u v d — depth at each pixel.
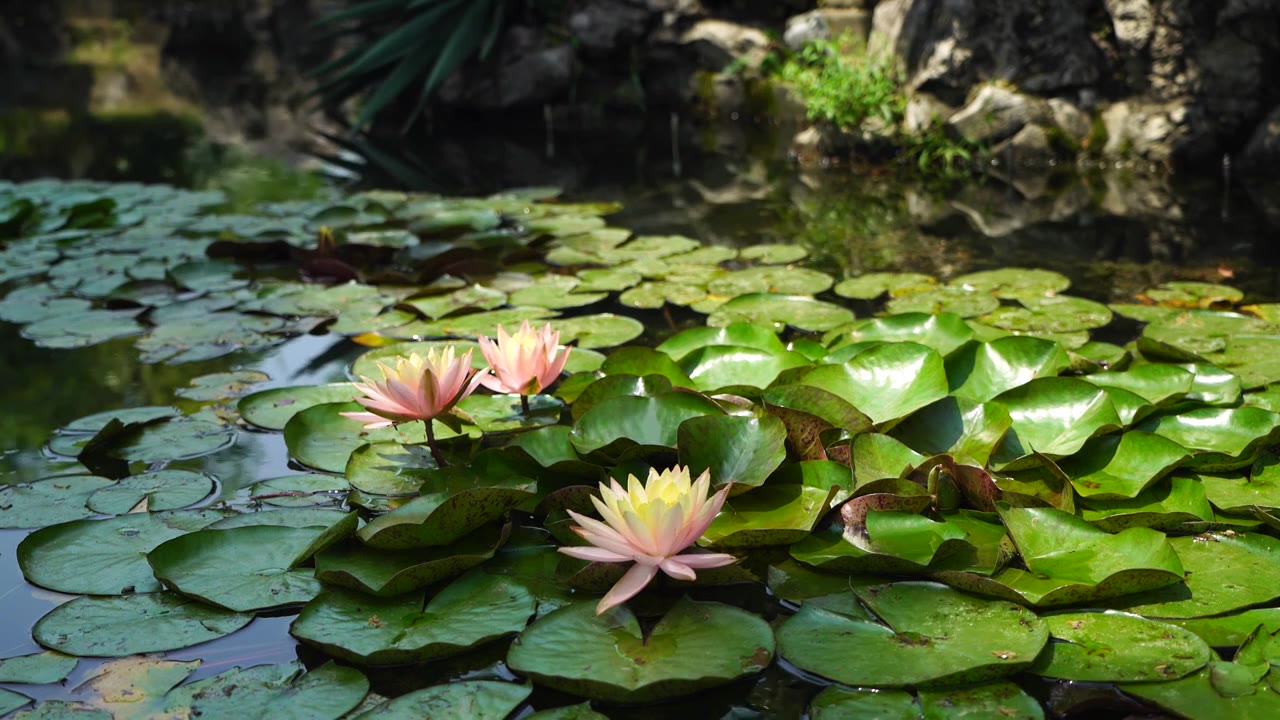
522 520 1.84
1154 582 1.52
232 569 1.67
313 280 3.44
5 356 2.79
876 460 1.86
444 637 1.48
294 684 1.41
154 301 3.24
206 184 5.16
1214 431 1.97
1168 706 1.30
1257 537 1.68
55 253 3.82
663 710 1.37
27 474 2.05
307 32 9.44
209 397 2.43
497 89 6.65
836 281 3.21
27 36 10.22
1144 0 4.53
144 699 1.38
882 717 1.31
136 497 1.92
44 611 1.60
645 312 2.98
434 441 1.94
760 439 1.88
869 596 1.55
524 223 4.09
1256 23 4.30
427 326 2.89
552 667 1.39
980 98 4.84
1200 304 2.80
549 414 2.21
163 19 10.57
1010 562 1.65
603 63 6.57
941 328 2.42
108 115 7.32
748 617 1.51
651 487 1.53
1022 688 1.37
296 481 1.99
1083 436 1.93
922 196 4.41
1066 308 2.77
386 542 1.68
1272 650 1.40
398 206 4.42
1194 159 4.55
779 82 5.96
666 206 4.39
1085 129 4.77
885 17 5.37
